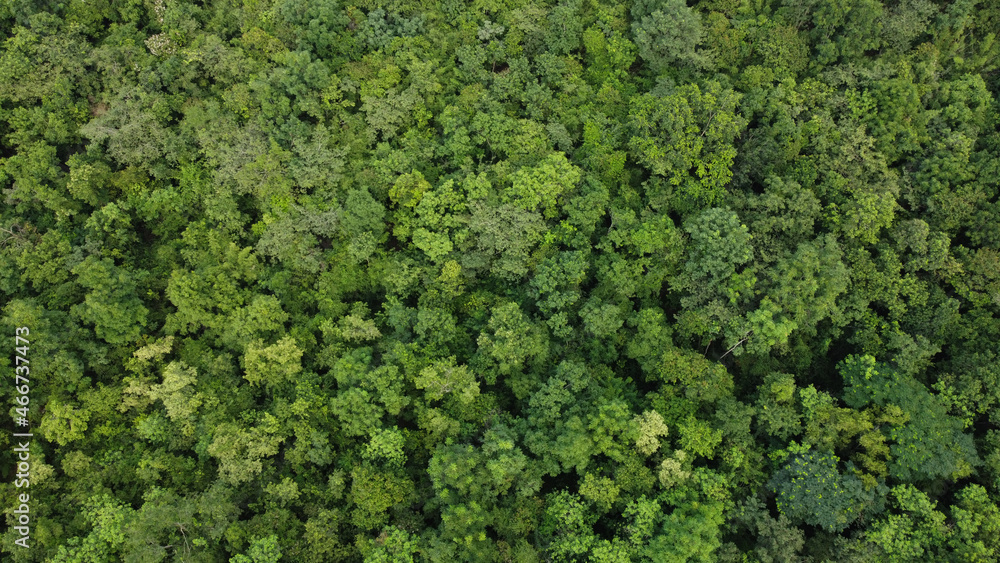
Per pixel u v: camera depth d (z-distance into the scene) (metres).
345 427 42.12
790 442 40.69
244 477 40.62
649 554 36.50
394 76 54.59
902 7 54.50
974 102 52.88
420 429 43.97
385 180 50.88
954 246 49.81
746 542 39.94
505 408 45.31
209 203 49.78
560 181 48.44
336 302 48.47
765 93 52.81
